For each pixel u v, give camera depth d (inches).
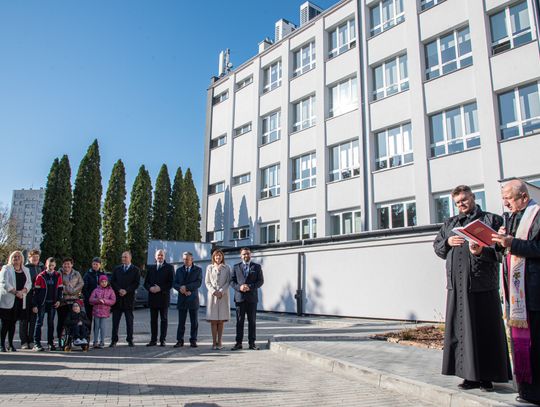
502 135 630.5
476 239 164.9
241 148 1106.1
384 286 551.5
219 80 1230.9
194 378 237.3
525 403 159.5
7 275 334.3
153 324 370.0
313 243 737.6
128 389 211.0
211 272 361.7
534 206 163.8
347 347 319.0
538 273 159.2
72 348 352.5
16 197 5511.8
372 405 183.6
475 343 177.0
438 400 182.7
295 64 1003.9
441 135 702.5
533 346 158.4
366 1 845.8
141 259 1477.6
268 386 218.7
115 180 1472.7
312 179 906.1
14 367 267.4
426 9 740.0
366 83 816.9
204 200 1206.9
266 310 717.9
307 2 1103.0
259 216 1013.8
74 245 1322.6
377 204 772.6
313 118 932.0
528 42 608.7
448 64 709.3
